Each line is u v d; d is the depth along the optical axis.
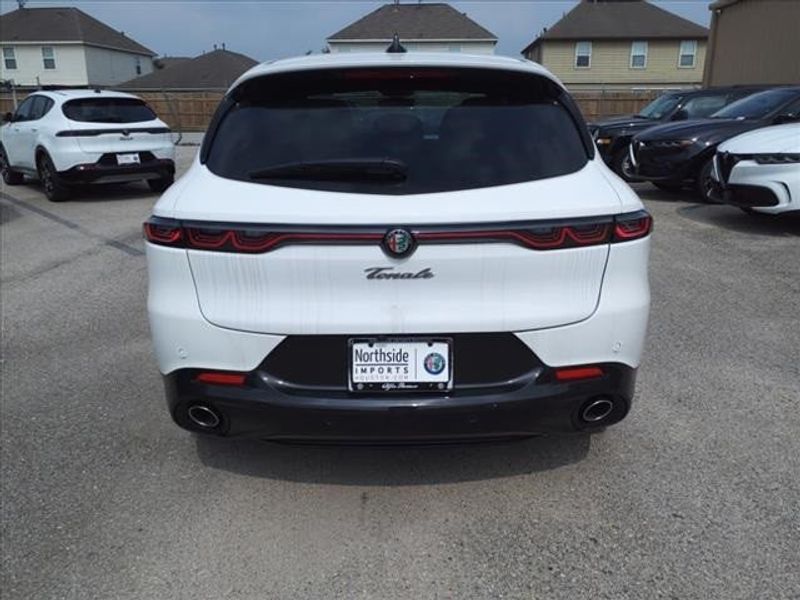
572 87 37.75
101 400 3.67
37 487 2.86
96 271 6.40
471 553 2.44
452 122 2.52
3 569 2.38
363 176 2.34
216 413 2.46
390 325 2.28
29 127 11.05
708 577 2.29
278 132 2.52
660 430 3.24
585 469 2.93
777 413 3.40
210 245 2.28
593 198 2.33
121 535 2.55
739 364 3.98
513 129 2.51
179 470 2.99
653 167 9.37
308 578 2.33
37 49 45.59
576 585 2.27
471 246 2.23
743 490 2.76
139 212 9.73
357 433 2.38
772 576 2.29
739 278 5.68
